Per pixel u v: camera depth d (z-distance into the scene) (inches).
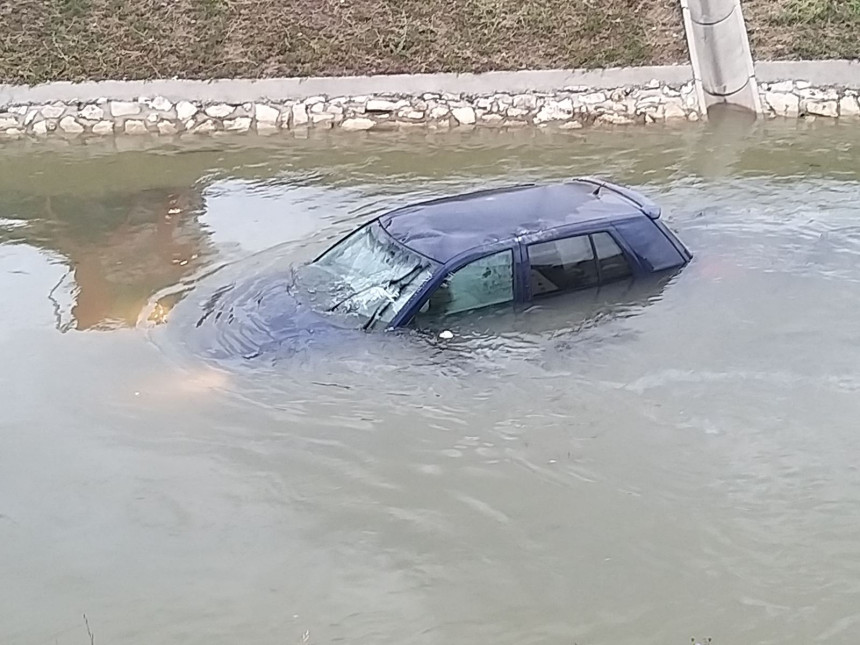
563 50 652.1
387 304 266.4
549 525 197.3
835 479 209.6
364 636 169.6
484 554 189.6
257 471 218.1
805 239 338.6
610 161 511.2
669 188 439.5
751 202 401.1
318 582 183.9
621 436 227.3
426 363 255.1
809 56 641.6
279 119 610.9
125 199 456.4
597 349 262.8
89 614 177.8
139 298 315.3
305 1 697.0
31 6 681.6
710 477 211.3
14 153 561.6
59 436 233.6
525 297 272.5
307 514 203.6
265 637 170.4
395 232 286.8
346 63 647.8
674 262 299.1
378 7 692.7
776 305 286.0
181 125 607.8
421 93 625.6
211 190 469.1
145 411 242.5
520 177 480.7
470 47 657.6
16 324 296.8
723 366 255.0
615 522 197.6
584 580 181.6
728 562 185.2
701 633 167.5
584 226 284.8
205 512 205.3
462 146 556.4
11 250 378.0
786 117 605.3
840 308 285.0
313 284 288.5
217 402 243.6
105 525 202.4
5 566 191.0
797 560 185.2
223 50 654.5
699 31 681.6
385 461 220.2
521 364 256.8
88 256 367.2
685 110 609.3
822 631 167.2
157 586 184.2
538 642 166.7
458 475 214.7
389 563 188.2
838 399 239.9
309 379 250.4
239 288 305.9
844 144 536.7
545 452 221.9
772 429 228.4
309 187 469.4
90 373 262.2
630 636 167.3
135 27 669.3
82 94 622.5
